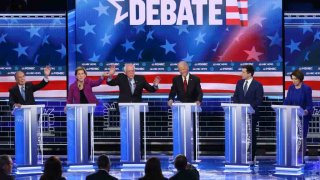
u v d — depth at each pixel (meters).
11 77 25.50
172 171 20.69
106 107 25.36
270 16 25.22
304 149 21.53
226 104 20.67
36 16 25.50
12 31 25.50
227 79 25.31
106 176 13.71
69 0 25.31
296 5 25.59
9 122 25.53
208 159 24.23
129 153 20.81
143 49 25.30
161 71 25.27
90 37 25.25
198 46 25.30
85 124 20.75
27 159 20.48
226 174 20.03
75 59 25.30
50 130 25.53
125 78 21.98
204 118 25.41
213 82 25.30
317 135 25.36
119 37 25.30
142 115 22.39
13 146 25.59
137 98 21.97
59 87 25.48
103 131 25.44
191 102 21.84
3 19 25.48
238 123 20.66
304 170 20.94
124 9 25.25
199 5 25.25
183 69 21.83
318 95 25.39
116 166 22.06
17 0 25.58
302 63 25.44
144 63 25.27
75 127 20.72
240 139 20.69
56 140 25.55
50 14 25.48
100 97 25.31
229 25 25.27
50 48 25.53
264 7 25.22
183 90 21.83
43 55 25.55
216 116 25.36
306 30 25.44
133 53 25.30
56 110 25.50
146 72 25.27
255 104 21.69
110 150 25.48
